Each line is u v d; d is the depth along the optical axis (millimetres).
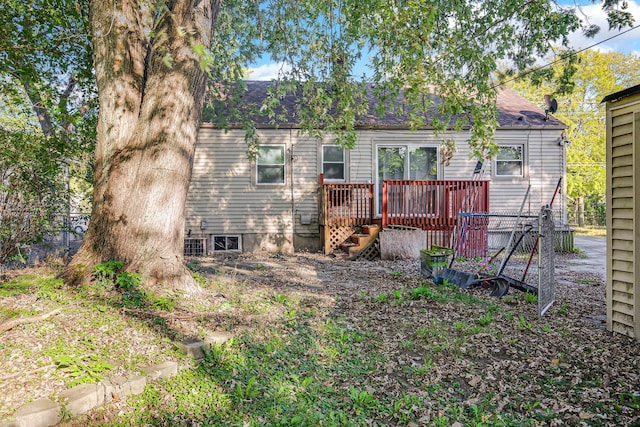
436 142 14109
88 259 5742
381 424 3299
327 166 13922
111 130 5949
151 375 3678
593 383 3984
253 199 13578
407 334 5410
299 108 10547
